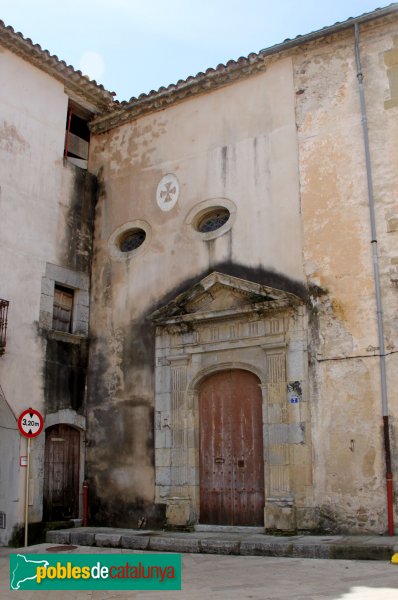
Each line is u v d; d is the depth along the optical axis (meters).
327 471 11.45
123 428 13.99
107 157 15.97
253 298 12.70
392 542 9.71
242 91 14.14
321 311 12.09
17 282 13.55
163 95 15.02
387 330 11.41
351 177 12.35
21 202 13.98
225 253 13.51
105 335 14.74
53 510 13.55
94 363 14.75
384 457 10.99
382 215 11.88
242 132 13.91
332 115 12.83
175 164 14.75
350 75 12.81
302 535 11.34
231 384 13.07
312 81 13.24
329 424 11.59
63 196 15.04
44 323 13.98
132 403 14.00
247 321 12.82
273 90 13.70
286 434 11.92
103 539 12.20
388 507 10.70
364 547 9.57
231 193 13.76
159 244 14.49
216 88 14.52
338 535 11.05
